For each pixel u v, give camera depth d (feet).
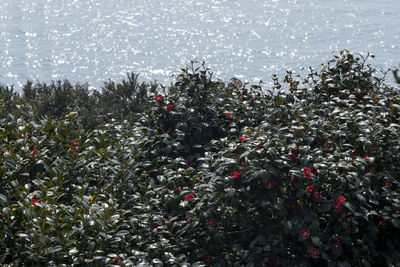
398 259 14.20
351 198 14.57
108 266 13.61
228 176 14.83
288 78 22.90
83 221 14.28
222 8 367.66
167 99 21.24
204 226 15.65
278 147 15.07
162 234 15.98
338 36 232.32
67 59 180.14
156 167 19.29
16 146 18.29
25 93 41.60
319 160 14.76
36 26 272.31
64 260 14.01
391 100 18.86
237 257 14.66
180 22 299.99
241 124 21.15
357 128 17.16
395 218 13.83
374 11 331.57
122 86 42.98
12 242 13.71
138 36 244.01
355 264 14.16
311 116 18.57
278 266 14.32
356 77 21.85
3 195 14.64
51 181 16.14
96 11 348.18
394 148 15.05
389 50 187.93
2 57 179.42
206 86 21.89
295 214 13.91
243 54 190.70
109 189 16.98
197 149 20.67
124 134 20.99
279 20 299.58
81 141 19.63
